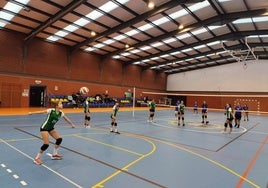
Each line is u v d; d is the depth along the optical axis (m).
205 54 27.67
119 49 25.47
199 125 14.63
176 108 19.28
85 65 25.70
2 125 10.78
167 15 17.11
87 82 25.94
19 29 18.94
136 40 22.53
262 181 4.85
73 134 9.30
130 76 32.28
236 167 5.80
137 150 7.08
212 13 16.92
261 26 18.97
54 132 5.75
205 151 7.40
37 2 14.47
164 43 23.84
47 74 21.94
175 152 7.07
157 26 19.19
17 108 19.47
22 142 7.39
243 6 15.60
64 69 23.45
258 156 7.09
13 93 19.53
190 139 9.42
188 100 37.06
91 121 14.12
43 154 6.13
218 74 34.62
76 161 5.64
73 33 20.11
